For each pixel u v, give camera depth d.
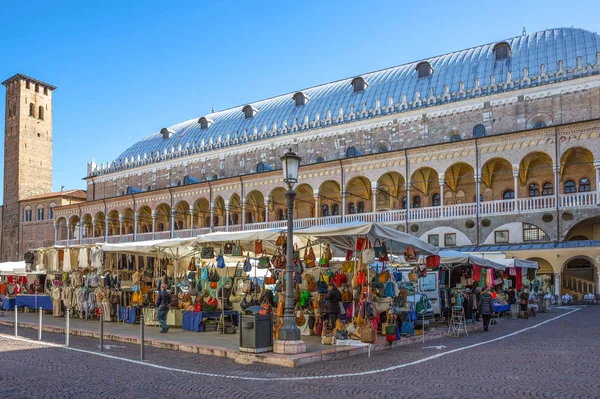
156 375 15.05
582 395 12.57
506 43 56.56
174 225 73.38
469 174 53.59
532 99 50.91
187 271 33.44
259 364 16.92
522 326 29.27
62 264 34.38
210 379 14.52
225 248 26.09
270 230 22.39
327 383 14.00
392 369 15.96
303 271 23.53
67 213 84.69
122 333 24.19
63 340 23.19
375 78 67.12
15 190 97.62
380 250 22.16
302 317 23.02
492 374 15.09
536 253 44.72
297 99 71.25
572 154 48.47
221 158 72.38
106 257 32.00
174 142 82.94
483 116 53.12
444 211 49.66
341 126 61.81
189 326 25.56
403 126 57.69
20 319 32.19
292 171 18.95
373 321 20.52
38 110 101.19
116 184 85.88
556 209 44.66
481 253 39.62
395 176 56.41
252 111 76.38
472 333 25.97
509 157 47.28
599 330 26.06
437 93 57.72
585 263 48.94
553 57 53.03
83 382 14.05
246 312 20.33
